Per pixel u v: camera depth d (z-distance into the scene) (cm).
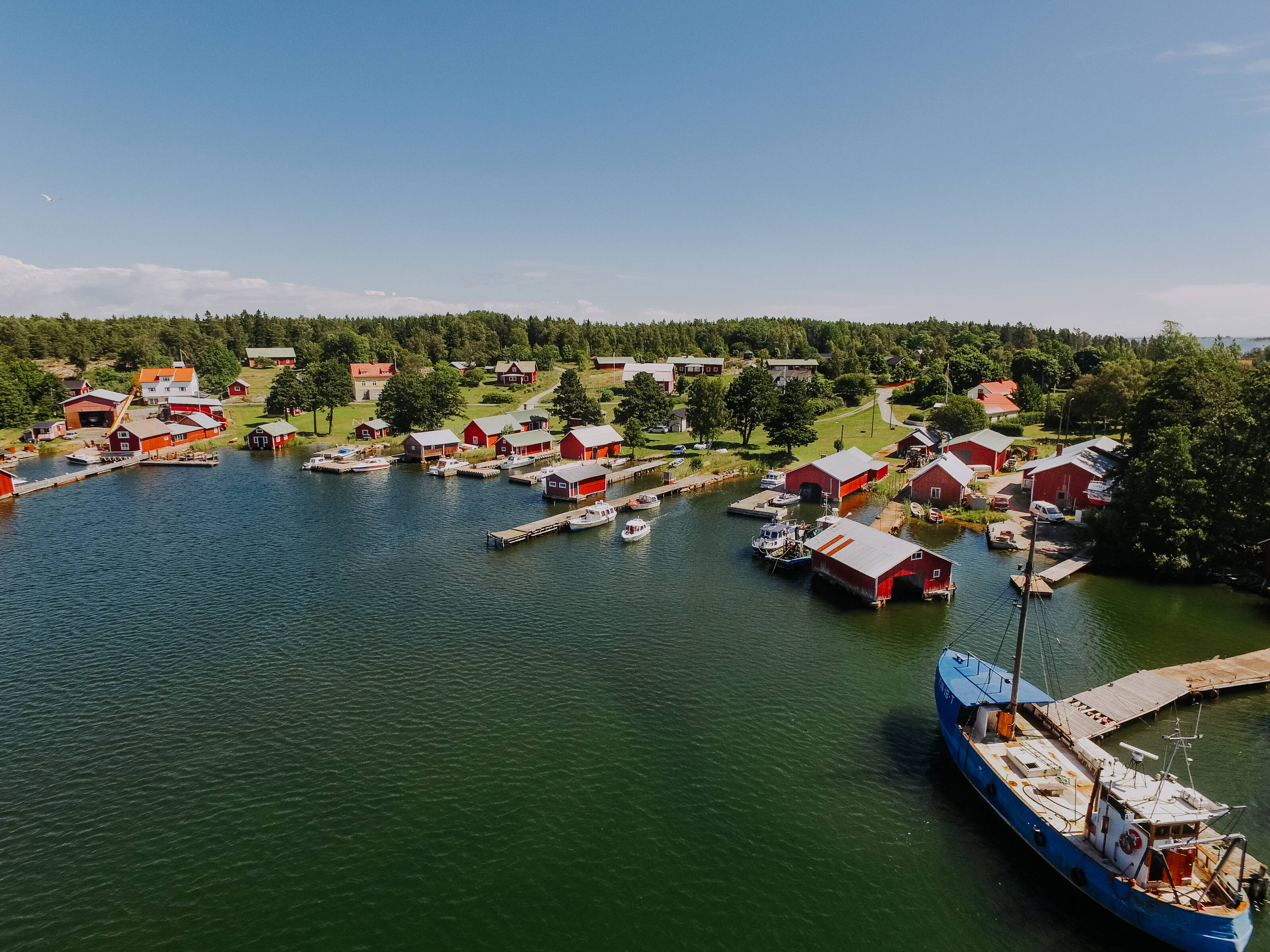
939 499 10456
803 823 3750
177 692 5050
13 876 3353
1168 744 4388
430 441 14638
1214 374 9000
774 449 15062
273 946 2973
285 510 10338
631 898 3244
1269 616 6375
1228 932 2800
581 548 8569
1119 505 7794
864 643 5884
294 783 4047
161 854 3500
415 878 3356
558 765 4225
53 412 17250
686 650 5741
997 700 4147
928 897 3269
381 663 5494
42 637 5941
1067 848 3272
